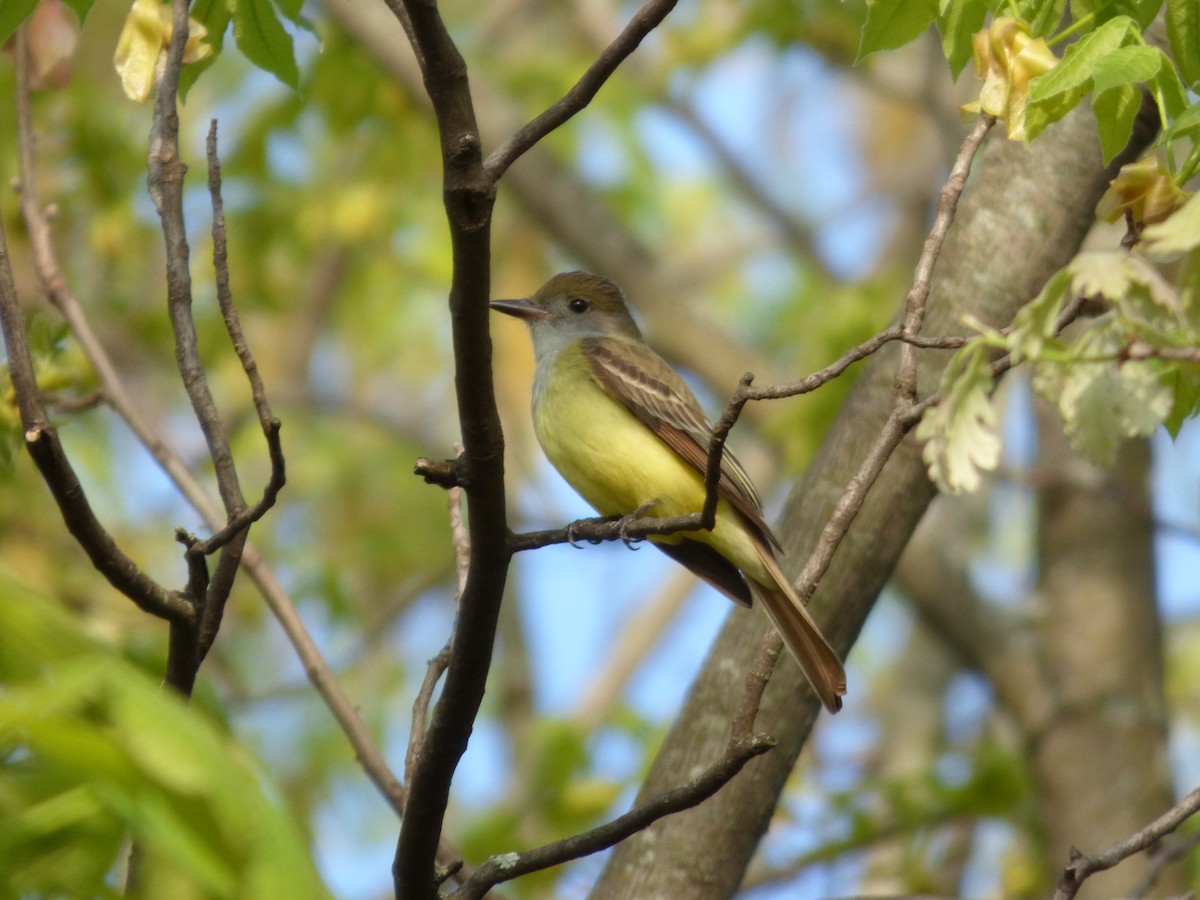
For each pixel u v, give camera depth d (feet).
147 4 23.06
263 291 53.52
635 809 19.56
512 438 63.87
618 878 26.25
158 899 10.38
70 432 50.96
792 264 73.26
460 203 18.06
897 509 27.12
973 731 56.54
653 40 65.77
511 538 19.89
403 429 63.00
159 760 10.20
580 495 33.91
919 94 55.47
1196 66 20.16
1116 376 15.96
